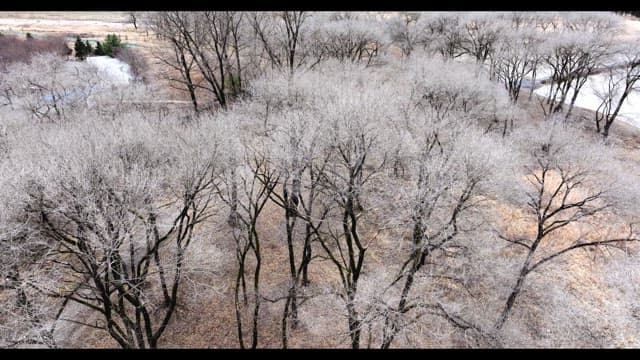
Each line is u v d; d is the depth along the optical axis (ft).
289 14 117.50
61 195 43.37
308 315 64.34
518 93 134.72
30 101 90.38
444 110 82.69
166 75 120.78
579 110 139.85
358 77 98.32
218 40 110.01
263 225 78.54
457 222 59.00
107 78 107.14
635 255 73.72
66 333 58.29
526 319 63.57
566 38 121.08
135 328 49.90
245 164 64.85
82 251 44.09
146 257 49.98
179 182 54.24
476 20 137.90
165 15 102.12
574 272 71.20
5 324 48.60
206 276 68.49
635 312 65.46
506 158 61.62
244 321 63.52
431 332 58.08
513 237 72.23
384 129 63.05
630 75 115.75
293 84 83.92
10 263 43.01
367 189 67.41
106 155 48.62
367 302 53.42
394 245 73.00
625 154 107.86
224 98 110.42
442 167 53.52
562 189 84.17
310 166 56.03
